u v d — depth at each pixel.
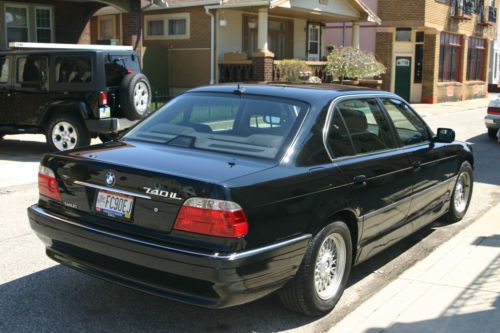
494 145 14.02
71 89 10.76
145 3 21.39
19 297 4.50
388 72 27.44
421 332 3.96
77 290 4.66
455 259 5.50
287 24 23.72
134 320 4.15
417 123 5.86
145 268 3.65
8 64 11.27
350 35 28.16
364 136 4.82
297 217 3.85
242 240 3.49
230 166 3.85
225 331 4.01
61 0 19.27
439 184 5.97
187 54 21.73
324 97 4.60
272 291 3.79
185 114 4.80
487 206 7.74
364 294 4.75
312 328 4.09
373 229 4.71
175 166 3.82
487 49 35.22
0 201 7.61
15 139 13.47
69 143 10.95
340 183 4.23
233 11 21.23
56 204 4.25
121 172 3.83
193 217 3.50
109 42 18.47
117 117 11.16
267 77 19.48
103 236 3.79
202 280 3.46
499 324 4.08
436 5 27.12
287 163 4.00
